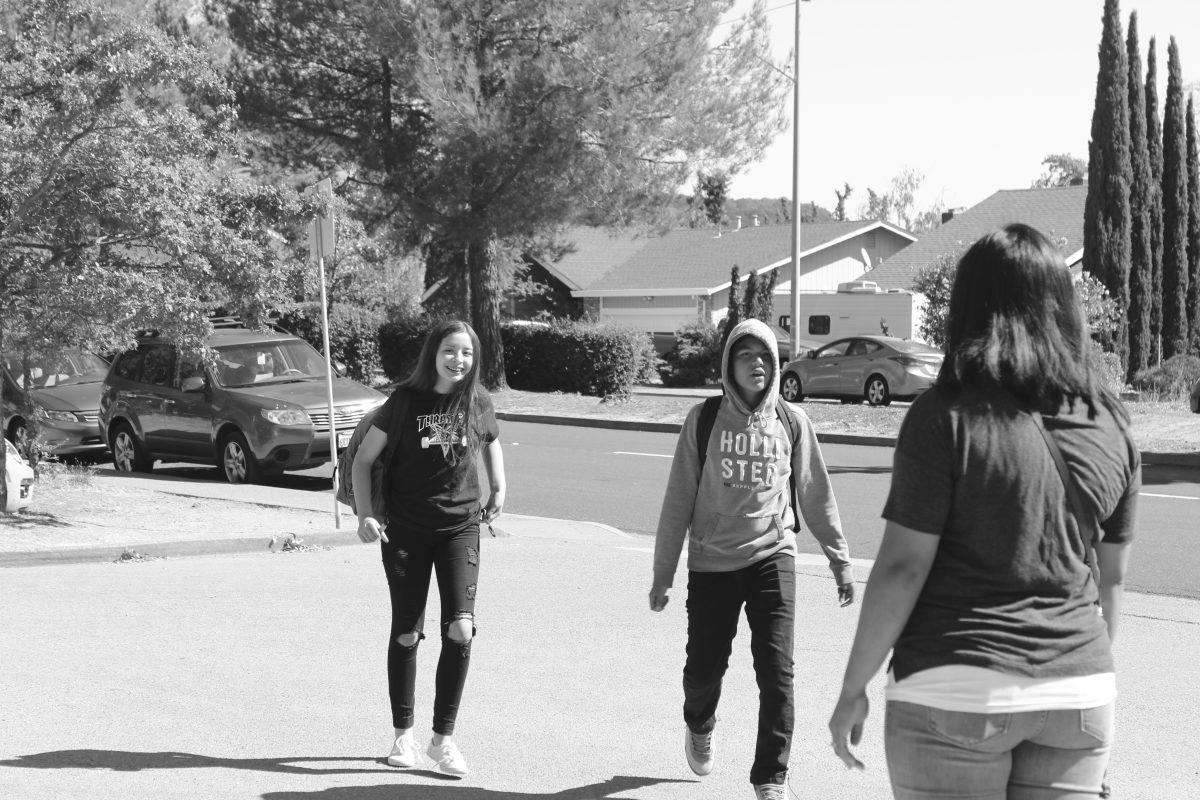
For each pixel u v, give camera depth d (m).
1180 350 35.09
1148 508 13.83
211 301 12.19
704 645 5.07
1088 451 2.84
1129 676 7.05
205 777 5.31
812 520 5.13
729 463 4.95
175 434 17.16
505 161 27.62
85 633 7.82
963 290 2.96
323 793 5.14
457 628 5.41
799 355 32.59
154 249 11.86
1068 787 2.79
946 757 2.76
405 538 5.52
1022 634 2.75
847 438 21.58
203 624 8.10
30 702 6.36
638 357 33.31
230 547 11.05
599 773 5.43
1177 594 9.53
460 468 5.53
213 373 16.83
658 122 28.23
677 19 27.64
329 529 11.91
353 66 30.64
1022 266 2.89
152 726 6.01
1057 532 2.79
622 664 7.25
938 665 2.76
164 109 11.78
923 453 2.82
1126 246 32.72
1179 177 35.12
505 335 33.94
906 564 2.82
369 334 36.47
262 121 29.97
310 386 16.91
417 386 5.55
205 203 11.87
